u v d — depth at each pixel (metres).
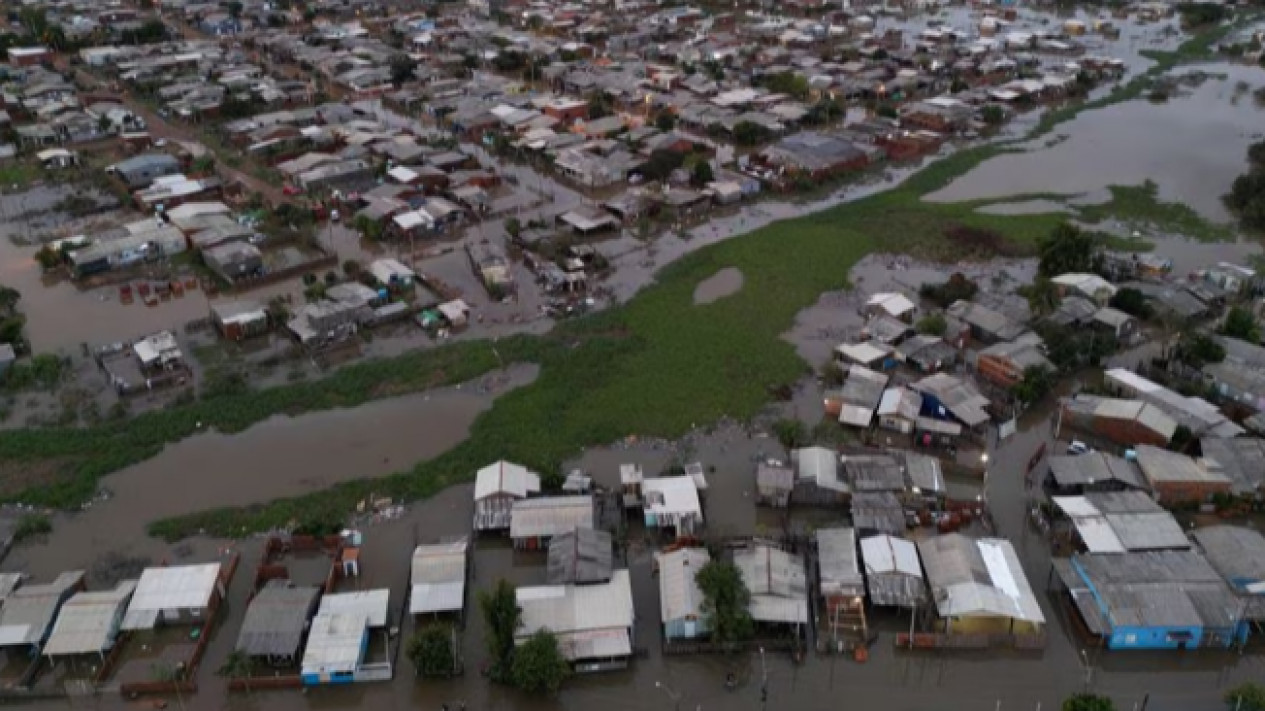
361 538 59.91
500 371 79.44
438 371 79.19
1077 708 44.72
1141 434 66.94
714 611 50.94
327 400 74.94
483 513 60.41
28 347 82.75
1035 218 110.94
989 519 60.53
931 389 71.00
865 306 88.25
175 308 90.75
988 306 85.38
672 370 79.06
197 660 51.16
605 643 50.25
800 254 101.88
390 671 49.81
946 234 107.00
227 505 63.47
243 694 49.28
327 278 93.62
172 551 59.25
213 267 96.88
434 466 66.69
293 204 112.44
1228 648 50.91
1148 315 85.31
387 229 107.62
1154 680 49.66
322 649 50.03
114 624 51.72
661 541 59.53
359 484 64.81
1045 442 69.62
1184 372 75.31
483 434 70.31
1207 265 97.88
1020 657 51.25
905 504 61.22
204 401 75.00
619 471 65.75
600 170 121.50
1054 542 58.69
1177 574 53.19
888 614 53.72
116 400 75.06
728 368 79.31
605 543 56.25
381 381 77.62
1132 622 50.41
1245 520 60.72
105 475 66.38
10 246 104.44
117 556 58.81
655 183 120.81
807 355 81.81
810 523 61.19
